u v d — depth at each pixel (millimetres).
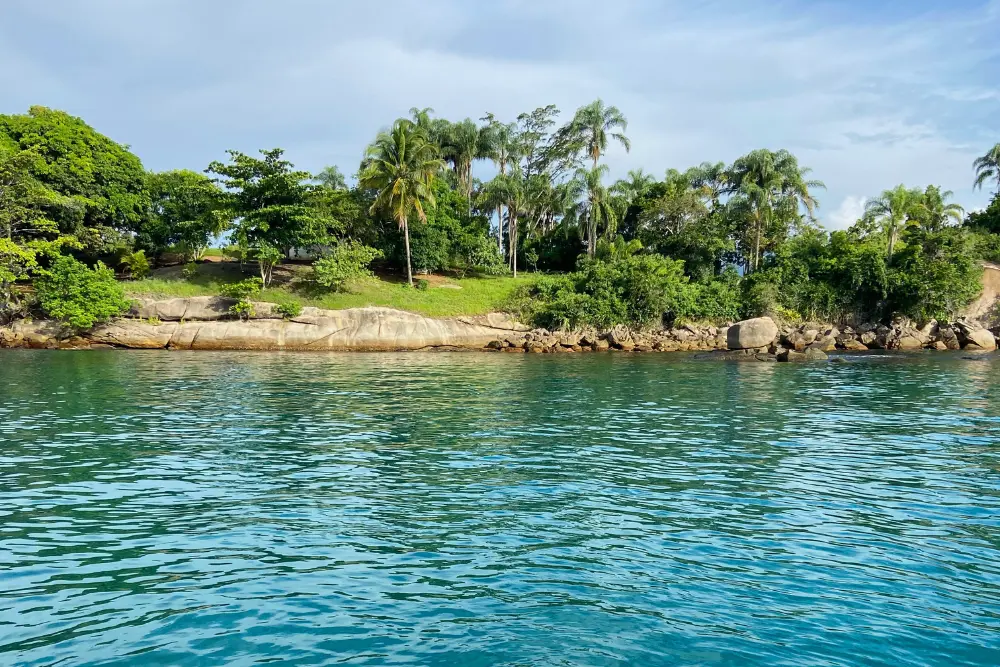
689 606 6430
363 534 8406
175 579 7016
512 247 61188
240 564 7422
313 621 6094
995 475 11398
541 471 11602
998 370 30172
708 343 47844
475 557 7652
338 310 45750
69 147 49375
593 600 6539
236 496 9984
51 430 14852
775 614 6281
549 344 46531
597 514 9242
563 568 7344
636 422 16578
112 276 44125
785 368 31859
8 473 11148
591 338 47594
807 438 14609
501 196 58562
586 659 5438
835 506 9641
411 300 50781
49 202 44438
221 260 58500
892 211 50281
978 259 52688
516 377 27484
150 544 8016
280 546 7977
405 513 9258
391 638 5781
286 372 28656
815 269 53438
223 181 48906
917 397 21281
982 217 63344
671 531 8562
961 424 16359
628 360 37562
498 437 14570
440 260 56938
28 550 7801
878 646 5707
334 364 33188
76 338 41750
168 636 5828
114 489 10289
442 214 57688
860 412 18219
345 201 56344
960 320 48406
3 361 32031
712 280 55312
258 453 12828
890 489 10523
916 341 47000
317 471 11492
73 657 5477
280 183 48688
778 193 58312
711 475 11375
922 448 13547
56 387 22344
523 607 6383
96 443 13555
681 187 64000
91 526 8641
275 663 5375
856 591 6793
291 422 16203
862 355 39562
